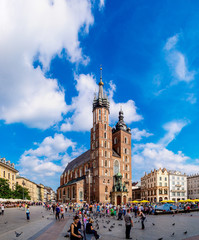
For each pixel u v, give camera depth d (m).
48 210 74.75
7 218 41.25
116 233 24.97
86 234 19.48
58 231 25.70
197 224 33.22
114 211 50.22
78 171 137.25
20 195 113.19
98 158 110.44
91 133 121.19
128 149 123.25
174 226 30.88
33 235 22.66
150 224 33.38
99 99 122.50
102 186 106.56
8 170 107.19
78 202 110.50
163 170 139.50
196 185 147.38
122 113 130.50
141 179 157.00
